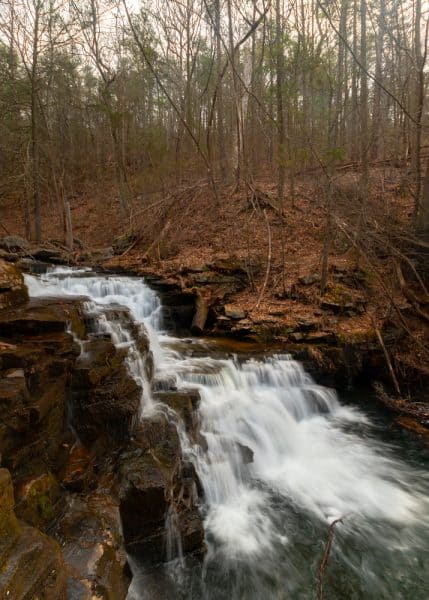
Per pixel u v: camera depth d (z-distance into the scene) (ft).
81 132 97.81
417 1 45.98
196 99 76.43
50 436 14.65
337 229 39.50
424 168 45.32
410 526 18.13
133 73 74.28
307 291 35.81
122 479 15.14
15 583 7.97
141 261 46.96
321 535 17.43
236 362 27.86
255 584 14.87
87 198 84.23
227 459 20.35
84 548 11.70
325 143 48.57
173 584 14.42
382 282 32.32
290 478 21.45
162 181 62.90
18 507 11.57
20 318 19.04
